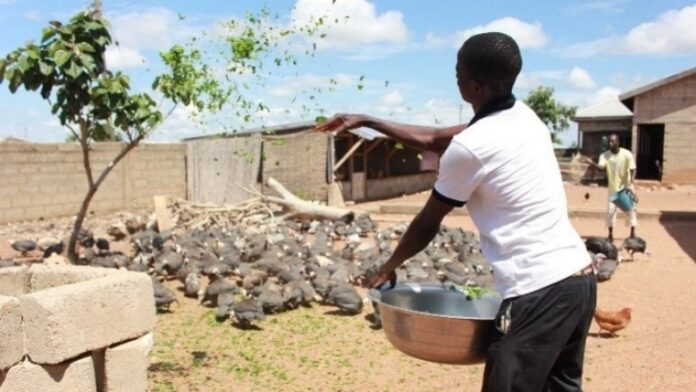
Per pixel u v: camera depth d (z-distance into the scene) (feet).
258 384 22.02
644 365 23.95
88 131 32.04
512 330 10.89
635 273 40.91
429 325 11.71
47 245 44.68
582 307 10.96
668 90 112.47
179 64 33.68
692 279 39.17
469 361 11.94
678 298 34.47
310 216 60.80
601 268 38.37
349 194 89.35
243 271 34.88
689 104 111.55
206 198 77.36
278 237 46.26
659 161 126.72
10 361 14.28
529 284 10.80
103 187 67.36
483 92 11.44
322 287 32.48
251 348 26.00
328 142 84.07
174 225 57.21
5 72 28.60
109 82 30.50
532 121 11.55
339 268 35.81
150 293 16.74
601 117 130.41
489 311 13.82
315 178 83.05
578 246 11.25
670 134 112.88
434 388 21.75
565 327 10.82
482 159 10.86
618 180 48.16
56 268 17.70
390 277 12.63
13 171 59.82
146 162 71.46
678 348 25.96
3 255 43.50
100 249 44.09
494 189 10.98
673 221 67.31
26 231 55.52
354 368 23.77
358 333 28.19
